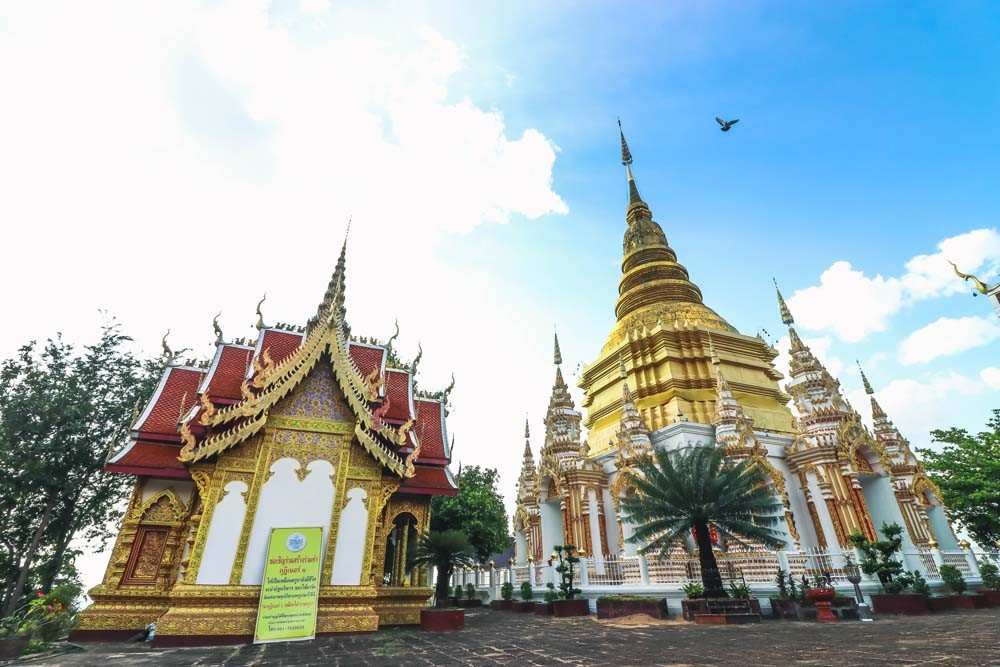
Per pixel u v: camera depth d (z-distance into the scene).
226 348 19.50
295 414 15.66
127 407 27.28
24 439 24.34
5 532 23.98
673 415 28.62
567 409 28.77
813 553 19.94
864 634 11.69
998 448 31.22
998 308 14.26
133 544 15.22
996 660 7.64
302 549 14.05
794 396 25.31
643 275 40.44
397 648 11.15
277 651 11.02
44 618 12.86
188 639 12.28
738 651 9.55
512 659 9.32
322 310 17.36
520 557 31.50
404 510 18.91
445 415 22.66
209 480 14.18
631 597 17.69
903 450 26.98
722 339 32.22
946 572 19.36
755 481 21.00
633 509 18.48
